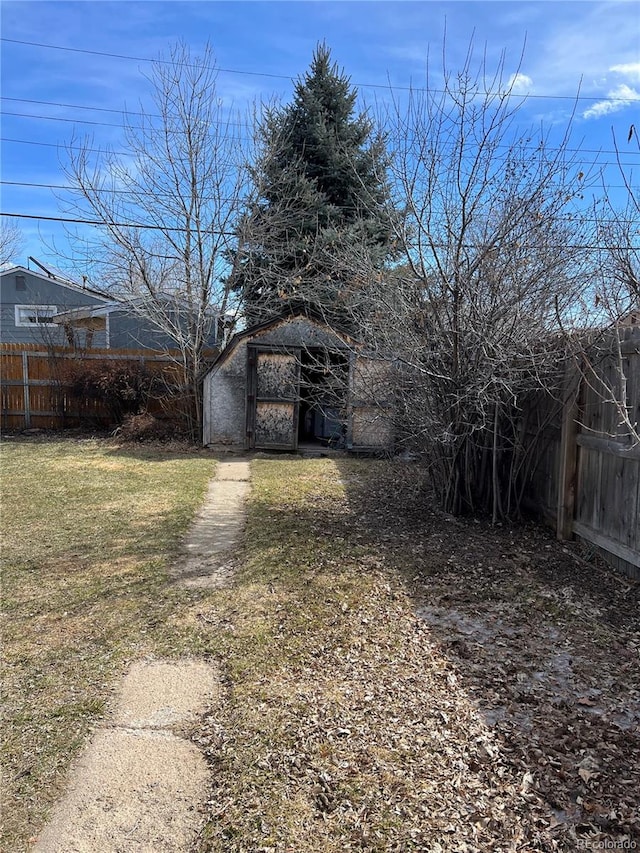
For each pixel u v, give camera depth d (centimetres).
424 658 313
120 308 1500
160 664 312
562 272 495
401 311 550
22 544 511
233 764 229
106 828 198
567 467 503
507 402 534
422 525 570
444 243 526
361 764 226
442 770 222
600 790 211
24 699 278
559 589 410
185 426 1202
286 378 1077
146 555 487
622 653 319
